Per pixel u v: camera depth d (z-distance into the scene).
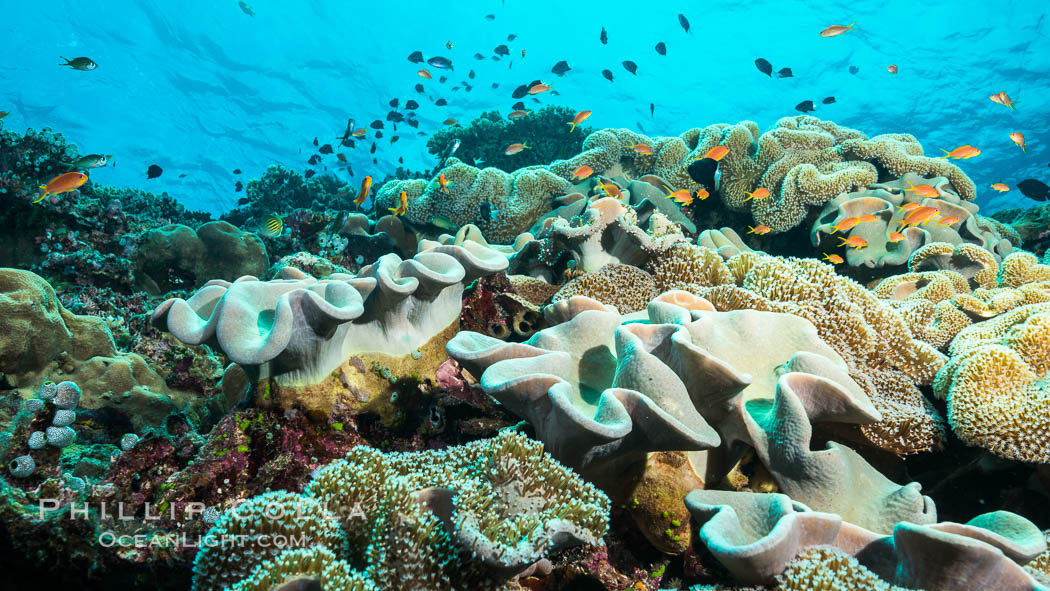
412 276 0.78
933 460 0.78
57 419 0.73
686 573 0.62
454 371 0.86
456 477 0.54
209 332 0.65
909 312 1.10
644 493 0.62
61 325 1.06
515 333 1.04
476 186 1.86
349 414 0.75
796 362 0.67
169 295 1.72
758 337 0.76
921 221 1.42
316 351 0.70
